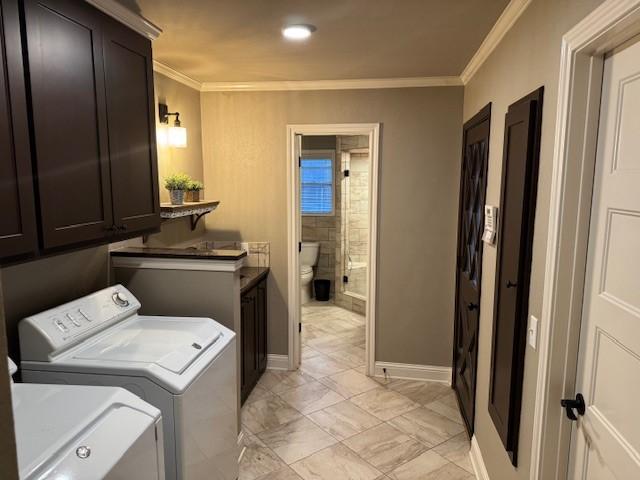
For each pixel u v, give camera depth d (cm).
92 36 180
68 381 176
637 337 117
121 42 200
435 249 367
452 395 354
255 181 382
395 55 285
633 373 119
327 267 621
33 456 112
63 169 165
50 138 158
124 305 223
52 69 158
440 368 378
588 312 146
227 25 232
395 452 279
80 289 234
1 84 137
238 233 390
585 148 142
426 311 374
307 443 288
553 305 151
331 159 600
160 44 264
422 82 349
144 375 171
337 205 588
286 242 385
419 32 241
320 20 226
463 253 337
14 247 143
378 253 374
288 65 311
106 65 190
